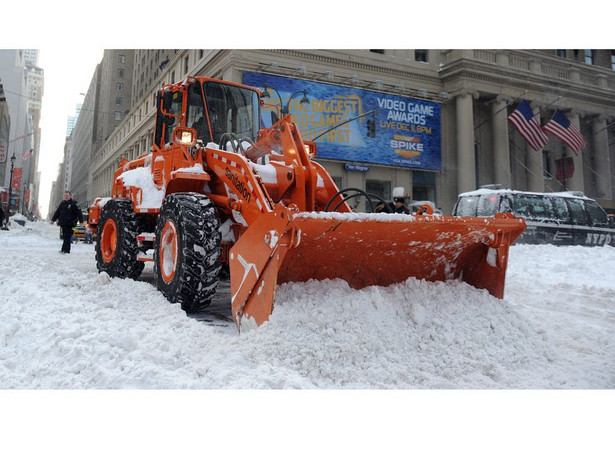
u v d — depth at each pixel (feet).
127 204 18.80
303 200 12.83
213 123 16.40
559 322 14.08
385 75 75.66
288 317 9.68
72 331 10.31
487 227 11.76
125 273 17.78
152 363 8.98
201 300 13.20
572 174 84.43
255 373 8.57
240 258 11.00
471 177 76.38
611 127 90.48
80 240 62.59
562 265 24.93
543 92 82.99
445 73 79.25
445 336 10.18
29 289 15.24
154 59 130.72
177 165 15.81
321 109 69.77
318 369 8.94
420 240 11.65
